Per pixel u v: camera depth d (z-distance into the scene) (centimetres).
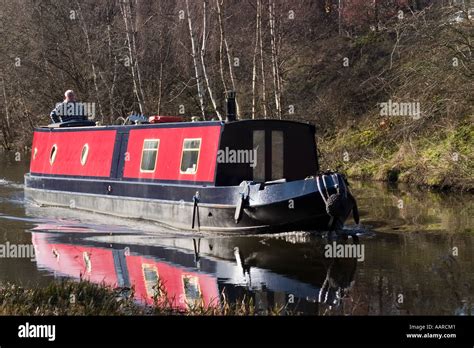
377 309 834
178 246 1248
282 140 1430
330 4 3872
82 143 1761
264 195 1271
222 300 884
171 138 1479
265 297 900
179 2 3094
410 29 2527
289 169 1438
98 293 831
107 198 1634
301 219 1265
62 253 1196
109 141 1664
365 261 1093
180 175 1438
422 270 1027
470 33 2166
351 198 1280
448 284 943
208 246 1241
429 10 2283
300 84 3272
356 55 3294
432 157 2177
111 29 3111
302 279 992
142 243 1280
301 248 1205
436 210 1593
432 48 2202
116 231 1413
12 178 2478
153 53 3180
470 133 2170
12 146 3975
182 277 1016
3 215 1650
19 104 3884
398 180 2214
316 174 1348
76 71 3222
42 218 1598
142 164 1551
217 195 1334
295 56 3466
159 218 1475
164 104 3069
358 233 1325
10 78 3516
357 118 2894
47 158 1892
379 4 3584
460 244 1202
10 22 3372
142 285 965
